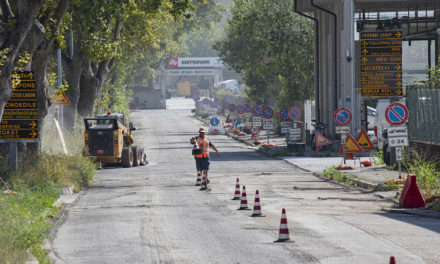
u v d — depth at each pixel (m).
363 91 70.62
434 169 39.47
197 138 40.94
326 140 65.31
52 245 21.59
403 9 86.12
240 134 114.50
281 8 110.88
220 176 49.09
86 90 85.62
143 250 20.45
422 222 25.72
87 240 22.53
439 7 83.38
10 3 52.72
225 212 29.28
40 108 46.16
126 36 85.44
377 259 18.28
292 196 35.91
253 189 39.88
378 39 70.00
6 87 35.38
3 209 24.05
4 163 40.66
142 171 55.28
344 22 73.88
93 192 39.94
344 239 21.67
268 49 118.38
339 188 40.25
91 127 58.34
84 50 62.31
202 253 19.80
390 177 42.38
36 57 44.38
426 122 47.59
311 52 105.81
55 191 36.81
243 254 19.45
